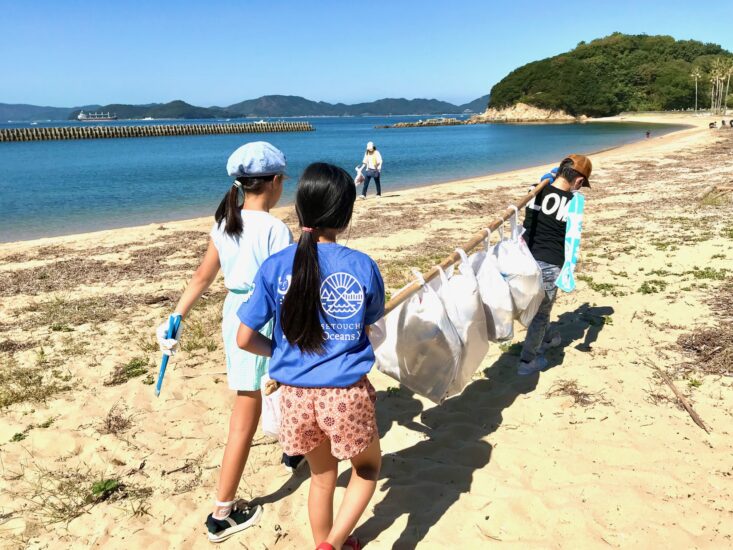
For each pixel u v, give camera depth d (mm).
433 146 55531
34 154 49688
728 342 4770
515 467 3332
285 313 2199
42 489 3299
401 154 44188
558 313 5867
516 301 3885
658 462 3277
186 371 4879
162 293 7477
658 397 4016
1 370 4973
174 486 3318
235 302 2732
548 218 4234
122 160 41469
